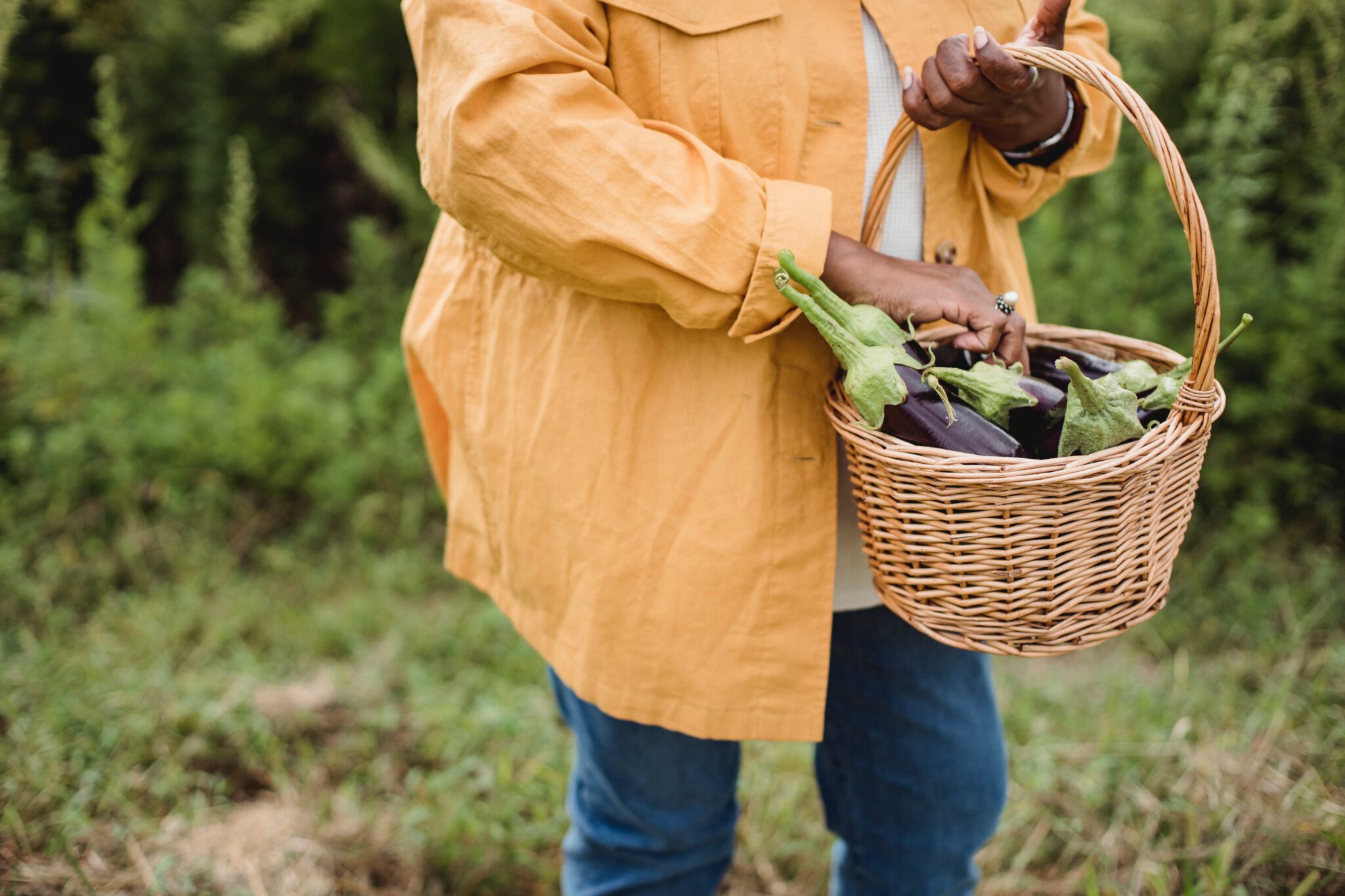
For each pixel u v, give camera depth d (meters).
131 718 2.37
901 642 1.50
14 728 2.27
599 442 1.33
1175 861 2.01
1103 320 3.07
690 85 1.25
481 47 1.18
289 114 3.90
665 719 1.37
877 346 1.17
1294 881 1.91
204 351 3.51
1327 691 2.34
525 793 2.25
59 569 2.94
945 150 1.35
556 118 1.15
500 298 1.43
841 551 1.44
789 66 1.25
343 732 2.49
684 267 1.16
